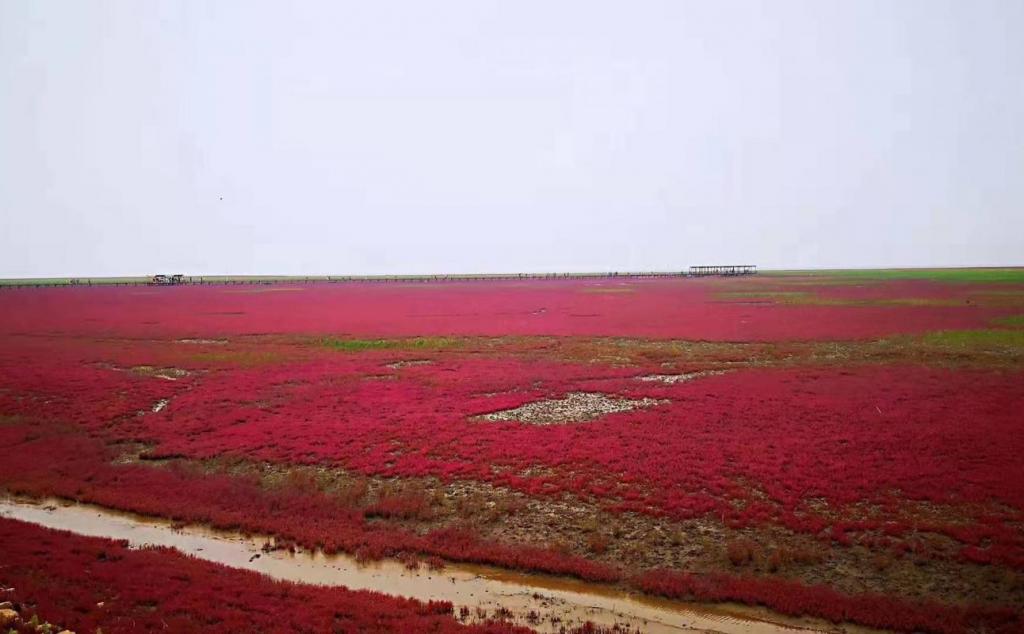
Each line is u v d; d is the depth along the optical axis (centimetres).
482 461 2416
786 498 1997
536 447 2539
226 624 1302
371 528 1920
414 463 2400
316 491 2205
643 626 1390
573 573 1634
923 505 1938
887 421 2733
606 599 1519
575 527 1897
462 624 1355
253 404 3297
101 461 2519
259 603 1403
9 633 1180
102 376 3934
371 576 1631
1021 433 2522
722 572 1612
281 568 1669
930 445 2414
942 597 1479
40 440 2755
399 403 3275
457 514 2012
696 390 3425
